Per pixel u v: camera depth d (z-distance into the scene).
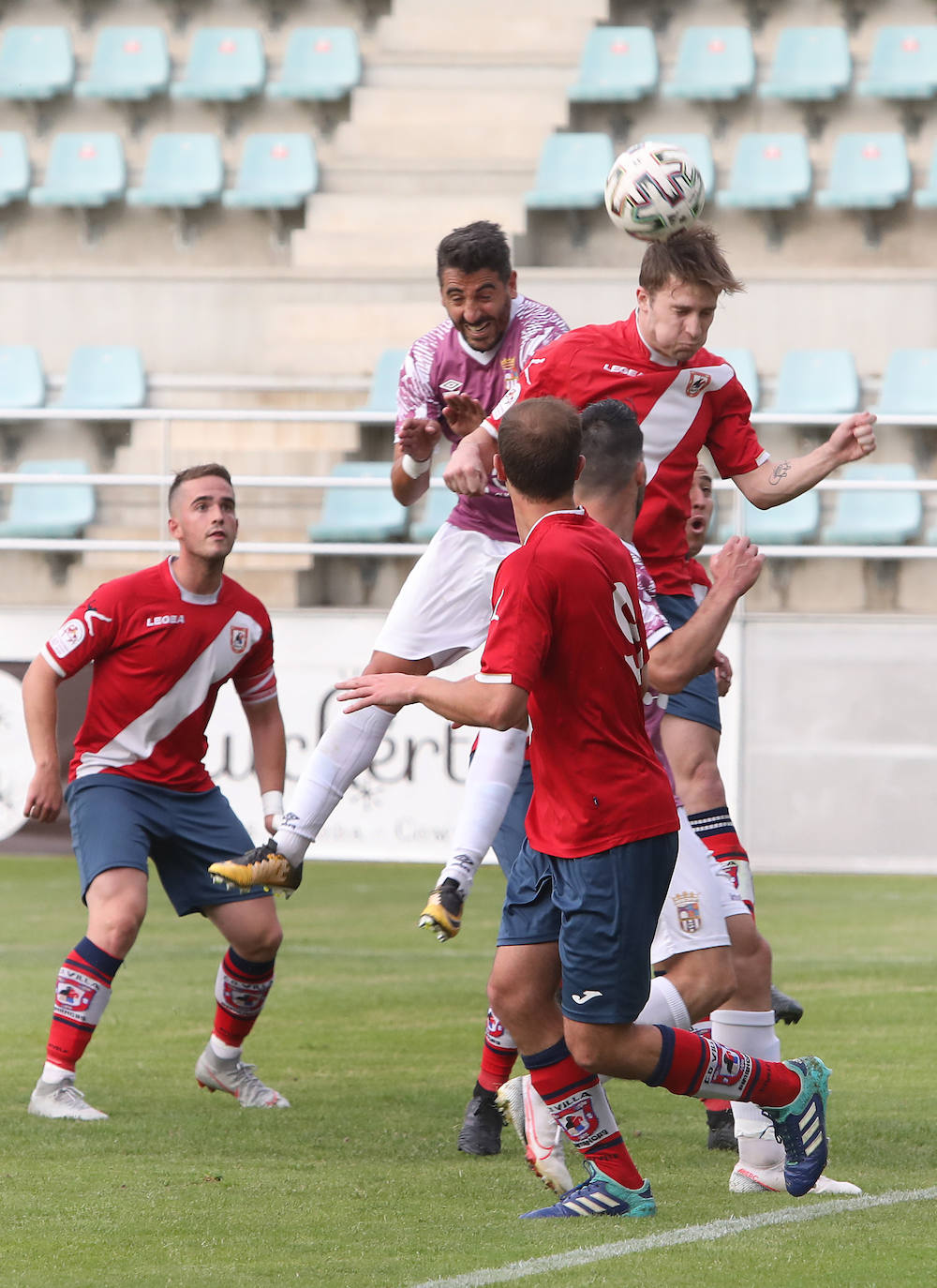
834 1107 17.06
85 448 50.34
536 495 12.41
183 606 17.48
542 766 12.30
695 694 16.00
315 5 61.41
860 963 26.30
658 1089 18.94
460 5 59.31
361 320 51.47
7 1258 11.47
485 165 55.94
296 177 56.56
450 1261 11.33
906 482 35.59
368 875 37.62
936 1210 12.93
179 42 61.38
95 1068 19.38
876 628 35.72
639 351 15.27
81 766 17.72
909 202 54.72
